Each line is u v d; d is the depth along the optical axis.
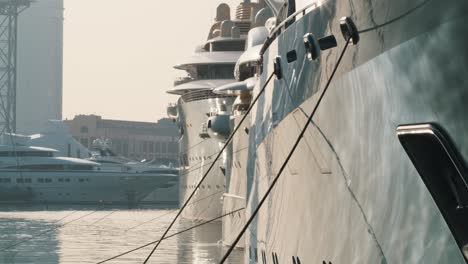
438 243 14.38
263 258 30.59
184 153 135.62
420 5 14.25
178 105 135.12
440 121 14.13
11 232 129.38
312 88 20.97
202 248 90.56
